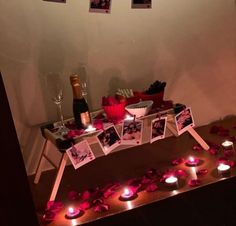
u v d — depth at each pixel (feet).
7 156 5.35
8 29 7.23
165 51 8.38
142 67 8.28
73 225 6.05
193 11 8.41
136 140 7.03
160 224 6.46
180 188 6.65
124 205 6.38
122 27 7.95
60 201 6.76
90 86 8.00
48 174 7.79
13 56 7.35
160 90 7.41
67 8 7.52
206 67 8.80
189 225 6.67
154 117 7.07
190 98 8.84
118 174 7.45
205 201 6.70
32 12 7.32
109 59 8.00
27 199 5.56
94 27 7.76
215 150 7.66
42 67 7.58
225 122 9.14
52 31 7.51
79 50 7.76
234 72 9.08
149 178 7.03
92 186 7.11
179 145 8.35
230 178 6.79
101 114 7.55
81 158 6.57
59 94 7.13
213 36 8.70
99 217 6.15
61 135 6.70
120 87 8.21
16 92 7.50
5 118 5.25
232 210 6.97
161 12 8.16
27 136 7.73
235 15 8.79
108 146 6.79
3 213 5.48
